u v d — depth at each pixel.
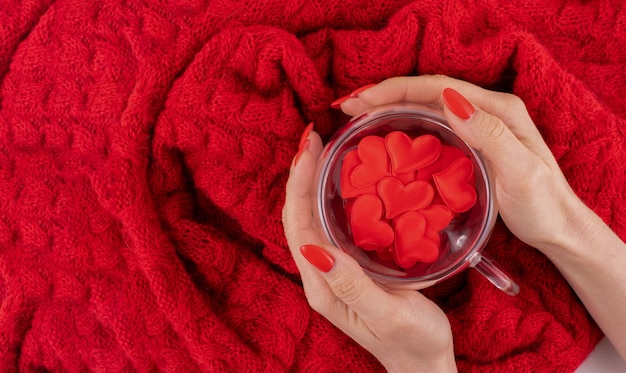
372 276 0.57
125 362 0.64
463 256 0.57
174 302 0.62
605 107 0.63
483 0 0.61
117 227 0.63
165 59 0.61
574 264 0.59
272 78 0.60
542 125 0.61
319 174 0.57
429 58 0.60
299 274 0.63
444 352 0.58
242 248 0.64
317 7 0.61
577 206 0.57
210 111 0.59
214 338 0.62
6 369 0.64
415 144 0.56
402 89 0.58
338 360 0.63
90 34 0.61
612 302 0.60
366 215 0.56
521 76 0.60
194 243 0.63
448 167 0.56
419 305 0.57
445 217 0.56
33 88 0.62
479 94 0.57
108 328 0.64
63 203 0.62
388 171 0.56
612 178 0.61
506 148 0.52
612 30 0.63
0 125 0.62
